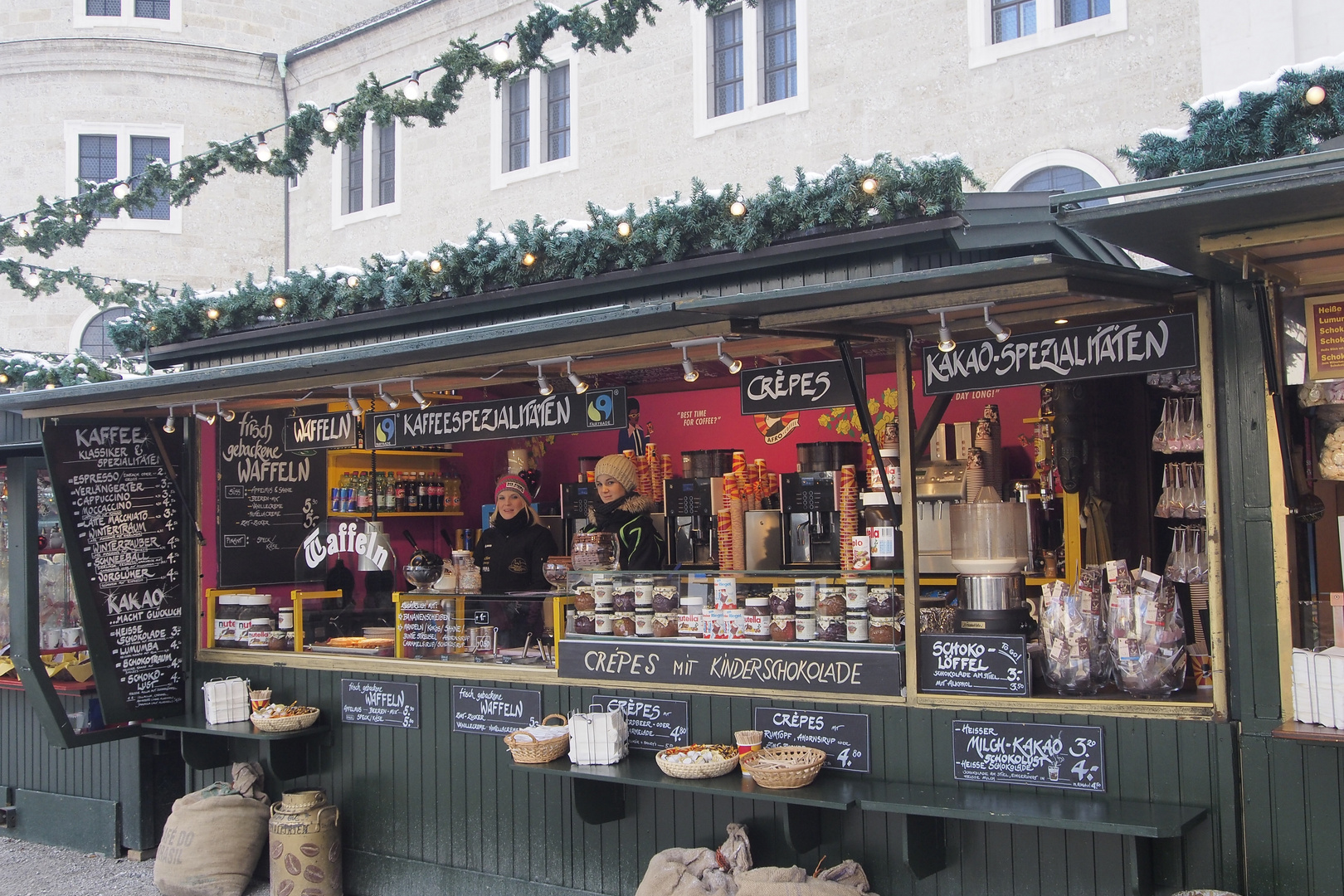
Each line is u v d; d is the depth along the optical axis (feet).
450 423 19.65
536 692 19.42
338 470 26.48
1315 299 13.44
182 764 24.90
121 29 68.23
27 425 25.30
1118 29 37.99
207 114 68.85
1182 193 10.52
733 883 16.06
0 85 68.59
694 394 28.91
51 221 24.64
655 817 18.01
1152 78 37.32
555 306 21.33
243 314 25.26
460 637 20.80
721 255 18.74
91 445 22.81
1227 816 13.58
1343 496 16.03
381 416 20.49
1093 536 19.99
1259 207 10.59
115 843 24.58
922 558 22.54
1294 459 14.05
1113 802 14.16
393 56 63.72
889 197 16.43
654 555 22.95
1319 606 13.64
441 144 60.59
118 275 66.85
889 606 16.37
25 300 66.54
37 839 26.13
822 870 16.12
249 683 23.12
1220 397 13.89
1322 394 13.60
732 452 26.50
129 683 23.09
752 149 47.50
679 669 17.92
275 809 21.48
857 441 24.94
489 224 21.63
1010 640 15.20
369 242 64.39
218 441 24.22
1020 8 40.98
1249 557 13.58
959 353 15.40
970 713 15.38
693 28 49.67
